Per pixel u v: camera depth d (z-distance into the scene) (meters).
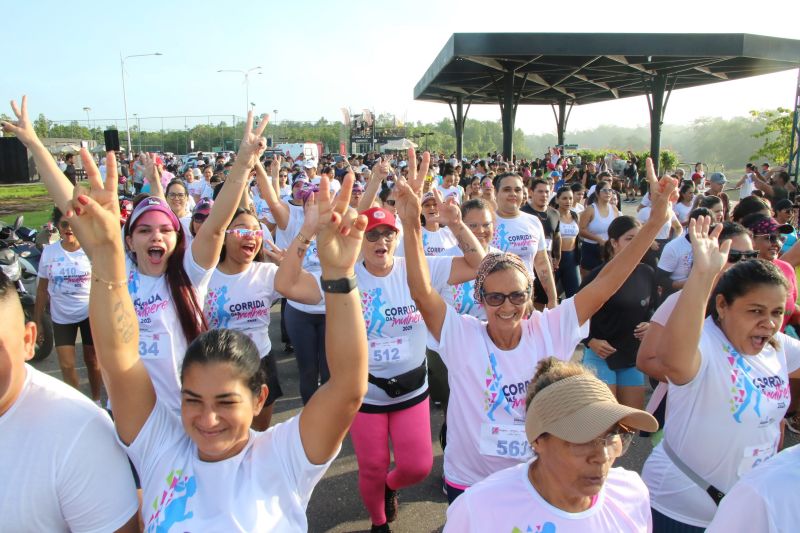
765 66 24.45
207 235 3.23
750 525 1.62
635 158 31.97
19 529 1.71
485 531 1.89
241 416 1.82
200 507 1.79
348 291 1.86
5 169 36.16
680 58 22.39
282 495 1.87
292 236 6.40
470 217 4.77
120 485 1.85
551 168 26.81
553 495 1.85
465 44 20.36
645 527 1.96
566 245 8.04
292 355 6.99
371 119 62.72
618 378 4.26
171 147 58.91
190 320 3.21
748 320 2.47
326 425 1.88
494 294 2.67
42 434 1.73
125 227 3.22
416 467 3.50
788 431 4.73
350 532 3.74
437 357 4.44
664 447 2.71
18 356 1.70
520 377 2.75
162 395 3.18
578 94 37.47
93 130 53.16
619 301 4.06
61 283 5.08
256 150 3.19
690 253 5.55
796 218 9.29
